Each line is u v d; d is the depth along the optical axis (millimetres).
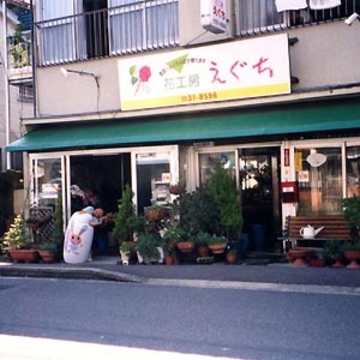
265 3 11875
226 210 11734
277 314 7605
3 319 7969
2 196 14992
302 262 10852
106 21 13812
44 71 14375
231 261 11367
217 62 11922
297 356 5977
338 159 11555
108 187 14031
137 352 6305
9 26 19000
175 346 6449
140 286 9906
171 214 11984
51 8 14398
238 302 8352
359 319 7230
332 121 10594
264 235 12586
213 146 12766
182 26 12453
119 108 13406
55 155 13758
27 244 12969
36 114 14461
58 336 7051
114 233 12547
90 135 13188
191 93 12250
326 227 11133
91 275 11016
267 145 12195
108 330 7203
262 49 11453
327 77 11258
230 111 12195
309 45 11406
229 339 6617
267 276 9883
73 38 14125
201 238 11414
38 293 9688
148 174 12773
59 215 13523
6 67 17047
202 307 8141
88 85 13781
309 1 11133
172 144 12516
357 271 9930
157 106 12680
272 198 12469
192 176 12906
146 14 13164
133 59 12898
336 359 5855
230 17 11914
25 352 6477
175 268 10984
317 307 7887
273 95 11438
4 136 19422
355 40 11000
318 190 11734
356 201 10766
